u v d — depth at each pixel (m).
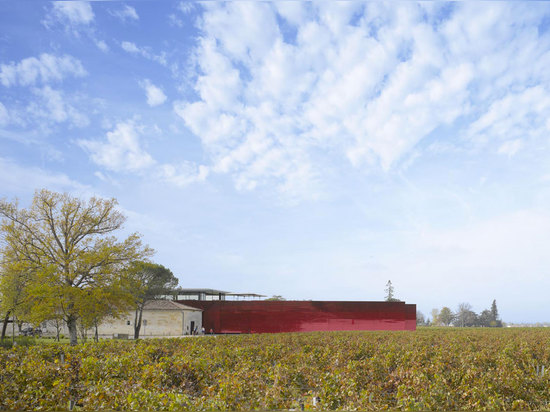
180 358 16.73
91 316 35.84
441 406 10.69
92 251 37.16
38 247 36.59
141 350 19.30
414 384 12.17
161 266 57.31
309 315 57.91
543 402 12.54
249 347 22.39
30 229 36.91
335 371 14.83
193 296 65.38
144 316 55.03
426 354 21.25
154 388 11.72
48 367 14.07
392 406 10.88
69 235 37.69
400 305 57.50
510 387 12.88
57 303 34.00
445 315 115.62
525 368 19.23
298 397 11.63
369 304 57.62
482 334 38.44
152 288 54.41
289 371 14.38
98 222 38.81
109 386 11.04
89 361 14.54
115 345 22.30
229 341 27.28
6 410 9.81
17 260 36.50
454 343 27.05
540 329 53.06
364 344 25.88
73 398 11.45
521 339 31.89
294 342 28.00
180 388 12.84
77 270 35.97
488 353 21.45
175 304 57.00
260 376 13.16
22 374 13.09
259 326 58.44
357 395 10.99
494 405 10.59
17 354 17.83
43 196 37.09
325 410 9.56
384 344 26.41
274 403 10.10
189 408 9.24
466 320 113.75
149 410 9.23
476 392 11.38
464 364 16.97
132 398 9.65
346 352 22.83
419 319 117.12
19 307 39.00
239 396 10.41
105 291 36.00
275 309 58.53
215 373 14.02
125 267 38.38
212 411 9.17
